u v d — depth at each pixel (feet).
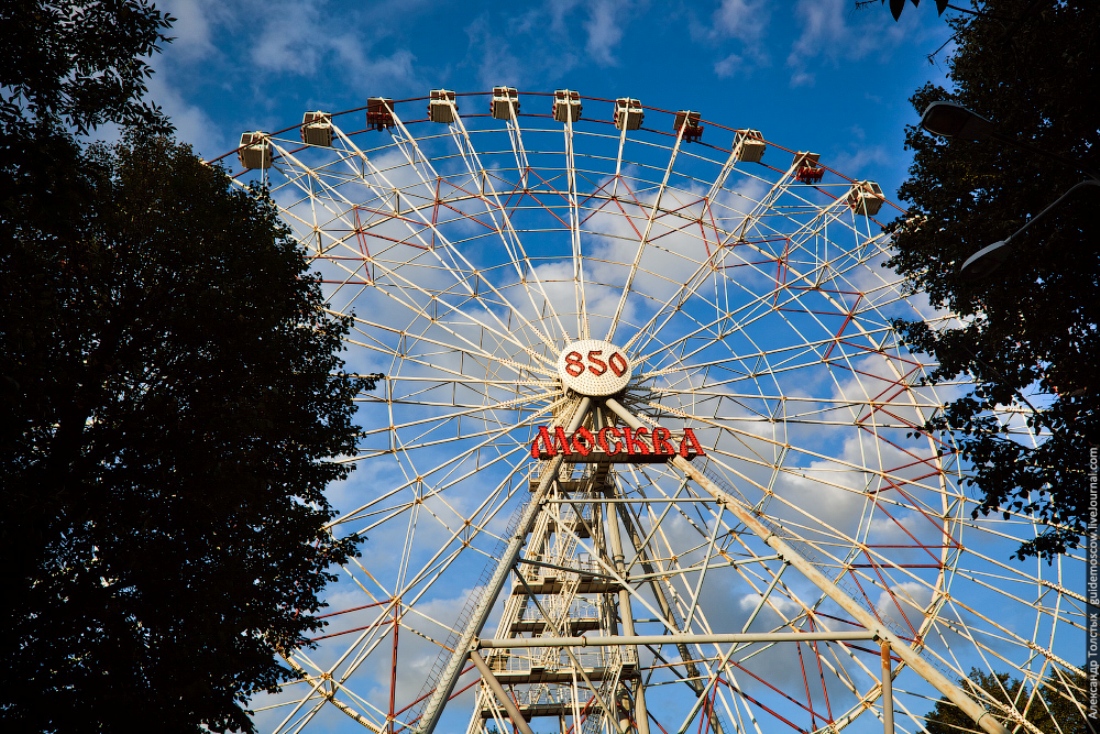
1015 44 79.97
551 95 191.31
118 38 70.74
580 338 165.37
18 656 60.59
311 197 165.89
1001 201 83.87
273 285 82.99
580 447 134.00
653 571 148.36
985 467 81.82
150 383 74.59
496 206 172.14
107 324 73.77
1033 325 80.64
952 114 60.80
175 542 69.00
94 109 70.69
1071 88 77.10
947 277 90.84
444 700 99.71
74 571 65.82
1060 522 77.77
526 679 134.41
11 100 65.36
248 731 69.15
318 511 82.79
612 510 147.33
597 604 147.33
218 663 67.67
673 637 105.09
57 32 68.64
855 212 181.78
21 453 63.36
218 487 70.23
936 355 90.22
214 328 75.82
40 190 62.59
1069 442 76.54
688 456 135.64
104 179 73.87
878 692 139.54
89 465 68.28
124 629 64.95
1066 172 77.77
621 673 138.00
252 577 72.28
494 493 150.30
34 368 61.57
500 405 157.58
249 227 84.07
